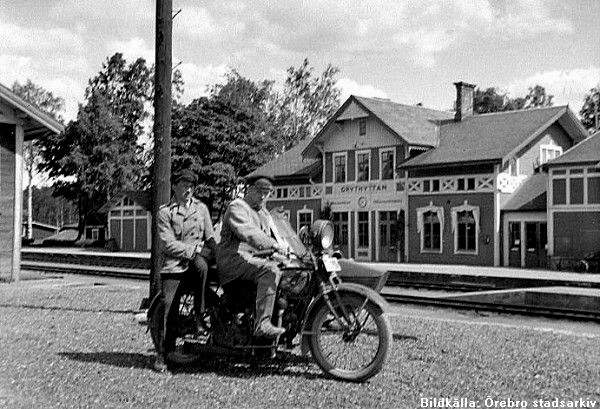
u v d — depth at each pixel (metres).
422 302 17.84
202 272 7.98
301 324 7.96
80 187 72.25
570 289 22.44
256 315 7.77
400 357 9.12
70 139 72.69
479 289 23.52
